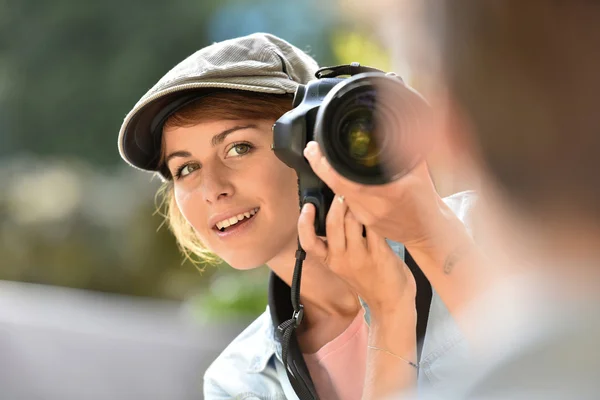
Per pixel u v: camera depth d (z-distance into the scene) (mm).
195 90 2279
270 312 2318
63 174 15141
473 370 1024
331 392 2293
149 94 2293
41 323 7992
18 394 7852
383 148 1461
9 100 16344
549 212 844
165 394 7340
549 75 824
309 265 2287
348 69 2068
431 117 975
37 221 13602
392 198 1674
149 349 7484
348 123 1473
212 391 2383
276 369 2307
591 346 801
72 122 16188
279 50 2459
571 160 825
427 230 1739
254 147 2258
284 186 2264
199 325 8281
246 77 2283
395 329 1898
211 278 10195
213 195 2238
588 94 813
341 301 2348
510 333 892
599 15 809
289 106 2311
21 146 16562
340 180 1646
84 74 16000
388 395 1853
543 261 862
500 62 846
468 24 864
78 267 12859
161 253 12359
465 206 2129
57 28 16031
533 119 834
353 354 2299
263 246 2270
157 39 15672
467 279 1775
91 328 7898
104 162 16109
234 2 15289
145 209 12734
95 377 7660
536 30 826
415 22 921
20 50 16344
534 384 813
